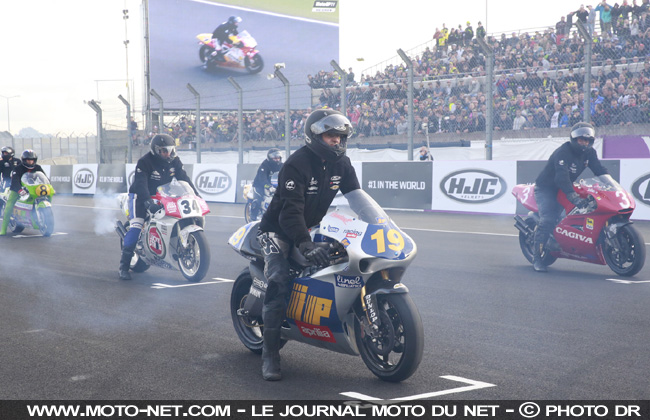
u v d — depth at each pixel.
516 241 11.44
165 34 34.88
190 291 7.59
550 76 20.88
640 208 13.55
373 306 4.20
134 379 4.47
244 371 4.64
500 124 21.17
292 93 36.81
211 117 31.31
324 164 4.40
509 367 4.65
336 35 37.47
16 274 8.84
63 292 7.59
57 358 4.98
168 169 8.40
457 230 13.02
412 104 18.14
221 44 35.72
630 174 13.66
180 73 35.28
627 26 20.16
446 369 4.62
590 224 8.15
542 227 8.54
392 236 4.21
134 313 6.50
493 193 15.61
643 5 20.20
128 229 8.50
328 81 28.12
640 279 8.01
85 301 7.09
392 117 23.80
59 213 18.66
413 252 4.23
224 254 10.52
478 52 23.69
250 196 14.05
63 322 6.15
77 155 42.06
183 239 8.05
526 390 4.16
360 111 24.75
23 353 5.11
